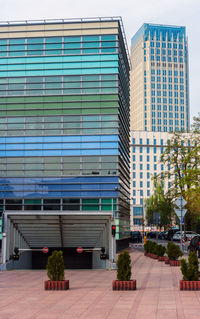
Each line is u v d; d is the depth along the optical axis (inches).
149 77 7588.6
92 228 1029.8
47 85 1312.7
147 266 844.0
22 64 1326.3
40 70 1322.6
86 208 1257.4
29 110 1304.1
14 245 972.6
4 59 1330.0
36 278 690.8
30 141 1288.1
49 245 1151.0
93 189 1261.1
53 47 1332.4
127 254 535.8
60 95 1307.8
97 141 1283.2
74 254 1219.2
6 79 1320.1
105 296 473.1
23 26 1343.5
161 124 7485.2
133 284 518.0
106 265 893.2
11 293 510.6
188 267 519.8
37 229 1029.2
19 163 1279.5
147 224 4409.5
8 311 390.9
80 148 1280.8
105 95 1305.4
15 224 989.8
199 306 401.7
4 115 1302.9
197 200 1684.3
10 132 1295.5
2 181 1273.4
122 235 1381.6
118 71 1318.9
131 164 5334.6
